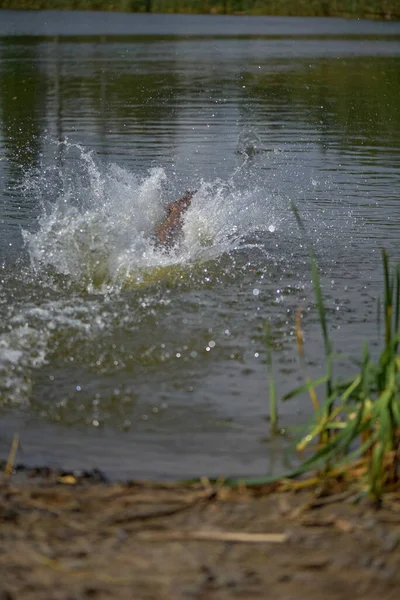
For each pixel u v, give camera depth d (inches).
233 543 224.4
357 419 261.7
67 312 396.5
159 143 791.1
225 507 244.7
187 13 2856.8
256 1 2854.3
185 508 244.4
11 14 2709.2
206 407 315.6
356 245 495.5
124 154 740.7
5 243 491.5
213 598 200.2
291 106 1020.5
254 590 203.6
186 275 443.8
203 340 369.7
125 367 345.7
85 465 276.1
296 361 350.3
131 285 431.2
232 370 343.9
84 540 225.3
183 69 1385.3
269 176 661.9
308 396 323.0
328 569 212.4
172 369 344.8
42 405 316.5
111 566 213.0
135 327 382.0
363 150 763.4
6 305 402.0
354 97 1096.2
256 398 322.3
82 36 2041.1
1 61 1483.8
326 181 647.8
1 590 201.0
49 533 228.5
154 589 203.3
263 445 290.2
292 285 432.5
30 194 603.8
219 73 1336.1
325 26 2384.4
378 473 251.3
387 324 277.0
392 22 2566.4
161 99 1064.8
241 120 917.8
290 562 215.3
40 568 211.5
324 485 257.4
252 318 392.5
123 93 1117.7
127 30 2222.0
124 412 312.5
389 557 217.2
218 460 279.9
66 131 848.9
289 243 497.7
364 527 232.2
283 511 241.9
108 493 253.8
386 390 260.4
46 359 351.3
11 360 348.5
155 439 293.6
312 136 828.6
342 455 280.2
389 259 470.9
